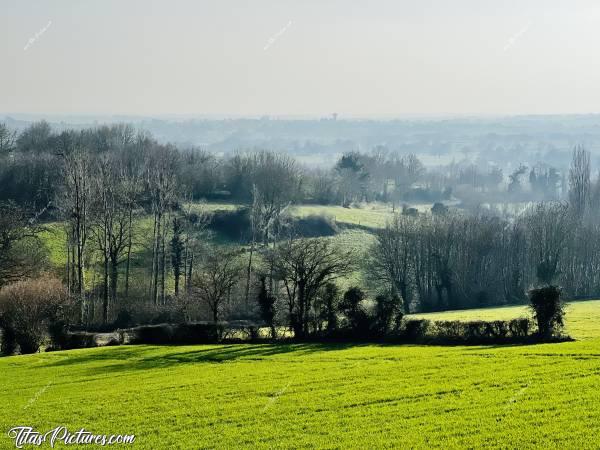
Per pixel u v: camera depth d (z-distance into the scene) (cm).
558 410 6394
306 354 10806
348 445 5972
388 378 8312
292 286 13625
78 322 15575
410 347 10962
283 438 6294
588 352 9000
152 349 12400
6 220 18025
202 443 6325
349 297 12194
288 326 12612
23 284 14062
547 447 5559
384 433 6191
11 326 13312
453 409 6744
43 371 10706
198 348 12275
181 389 8556
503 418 6309
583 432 5822
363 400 7331
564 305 10894
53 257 19800
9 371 10862
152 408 7688
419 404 7000
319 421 6712
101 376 9975
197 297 15438
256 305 14312
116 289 18588
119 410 7694
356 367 9250
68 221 19262
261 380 8775
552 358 8762
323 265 13088
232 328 12862
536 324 10850
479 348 10312
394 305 11894
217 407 7500
